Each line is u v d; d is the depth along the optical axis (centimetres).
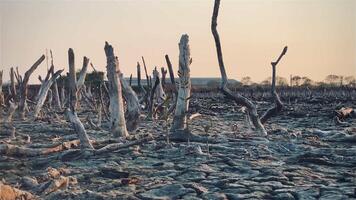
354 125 2342
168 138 1519
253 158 1255
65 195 855
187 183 945
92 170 1098
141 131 1950
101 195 852
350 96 5978
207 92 6638
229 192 894
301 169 1097
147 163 1192
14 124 2205
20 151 1272
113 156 1280
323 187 915
